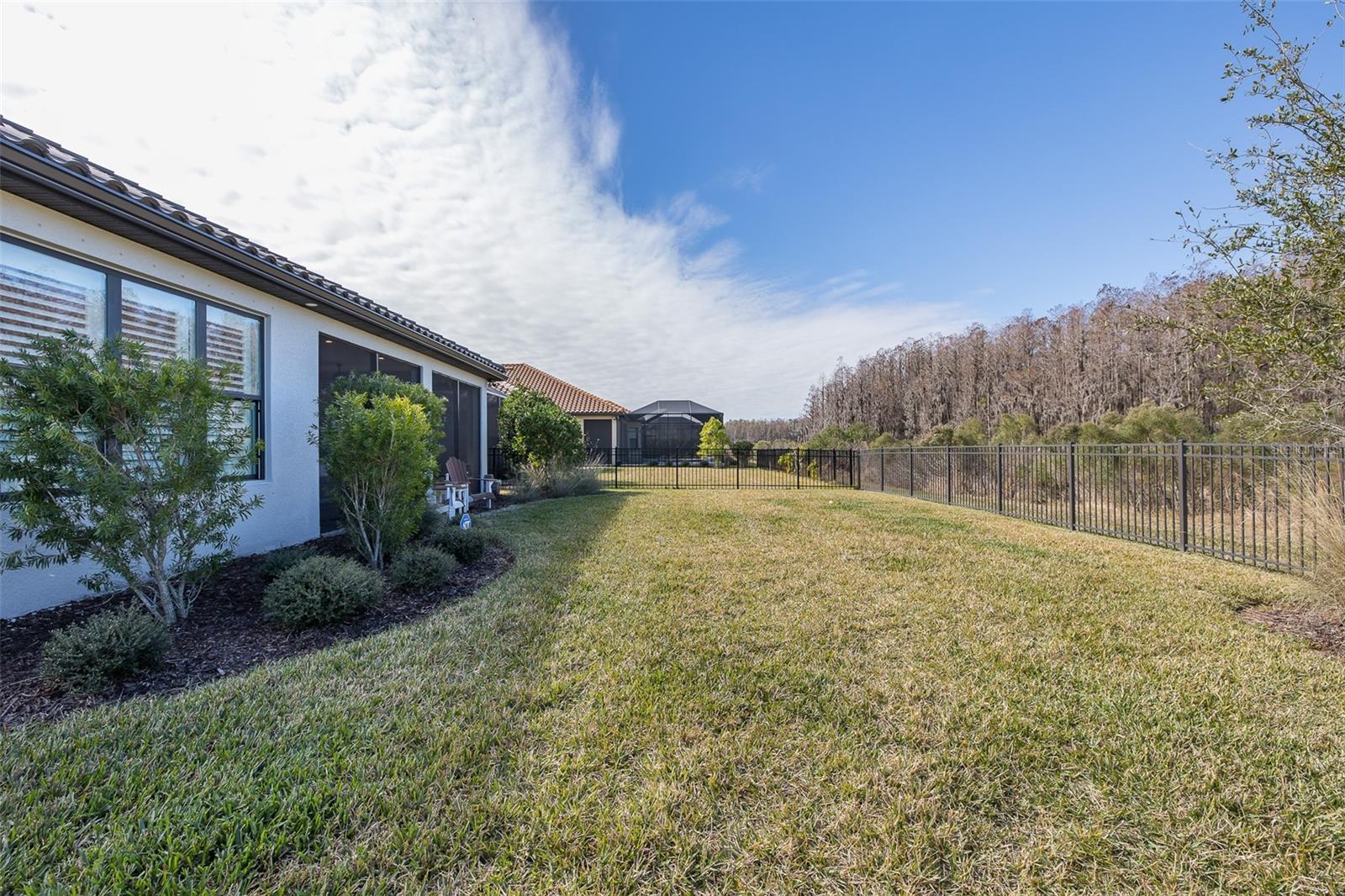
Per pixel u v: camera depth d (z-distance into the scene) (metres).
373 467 5.24
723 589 4.73
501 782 2.13
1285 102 3.62
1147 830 1.90
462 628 3.76
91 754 2.25
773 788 2.12
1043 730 2.48
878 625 3.86
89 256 4.22
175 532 3.70
